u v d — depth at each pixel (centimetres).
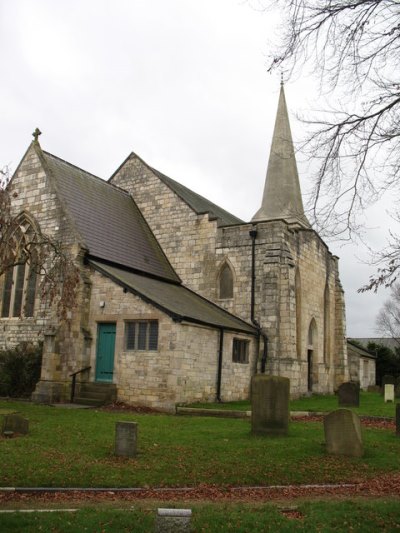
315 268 3484
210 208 3709
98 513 879
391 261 1127
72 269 2162
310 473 1214
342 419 1377
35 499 985
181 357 2241
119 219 3130
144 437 1484
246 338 2762
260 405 1578
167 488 1089
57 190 2714
